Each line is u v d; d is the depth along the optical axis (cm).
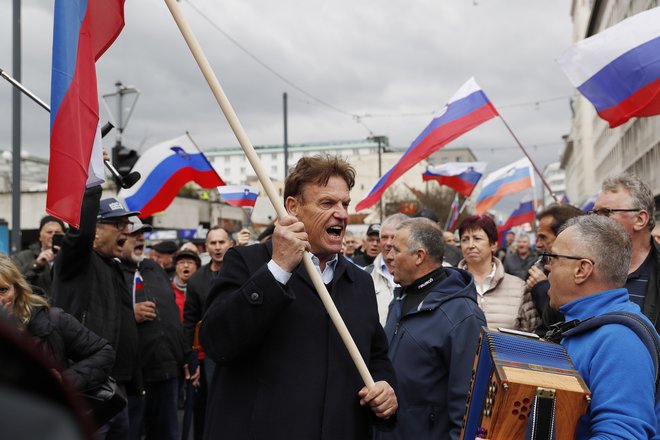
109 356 373
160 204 699
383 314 546
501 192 1202
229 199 831
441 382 346
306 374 246
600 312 243
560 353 230
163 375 563
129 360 462
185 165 706
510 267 1112
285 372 244
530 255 1106
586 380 226
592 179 6203
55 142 284
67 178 284
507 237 1861
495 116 665
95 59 313
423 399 344
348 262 285
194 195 3912
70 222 284
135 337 470
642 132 2930
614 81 477
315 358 249
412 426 343
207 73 234
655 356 223
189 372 698
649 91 466
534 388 207
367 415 264
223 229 706
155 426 575
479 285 492
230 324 235
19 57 1088
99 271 438
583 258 248
